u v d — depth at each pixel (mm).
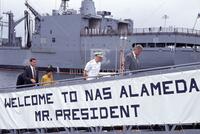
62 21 78688
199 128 8227
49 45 80688
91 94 9273
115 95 8914
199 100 7801
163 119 8258
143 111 8523
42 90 10141
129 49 68375
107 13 83500
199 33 67688
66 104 9688
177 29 64312
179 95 8055
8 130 11117
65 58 78500
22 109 10641
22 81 12039
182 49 64062
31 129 10688
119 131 9000
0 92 11172
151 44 66188
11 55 87688
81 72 76188
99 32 73375
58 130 10172
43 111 10172
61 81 9812
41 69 81938
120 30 79250
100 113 9148
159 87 8297
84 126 9398
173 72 8117
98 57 11320
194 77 7863
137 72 8953
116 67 70375
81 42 75688
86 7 81188
